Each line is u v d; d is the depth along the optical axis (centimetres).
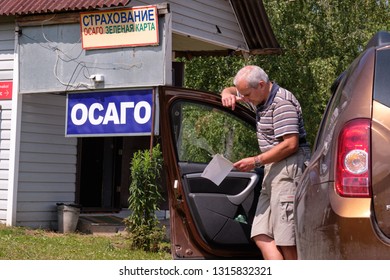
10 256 922
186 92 622
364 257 395
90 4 1176
